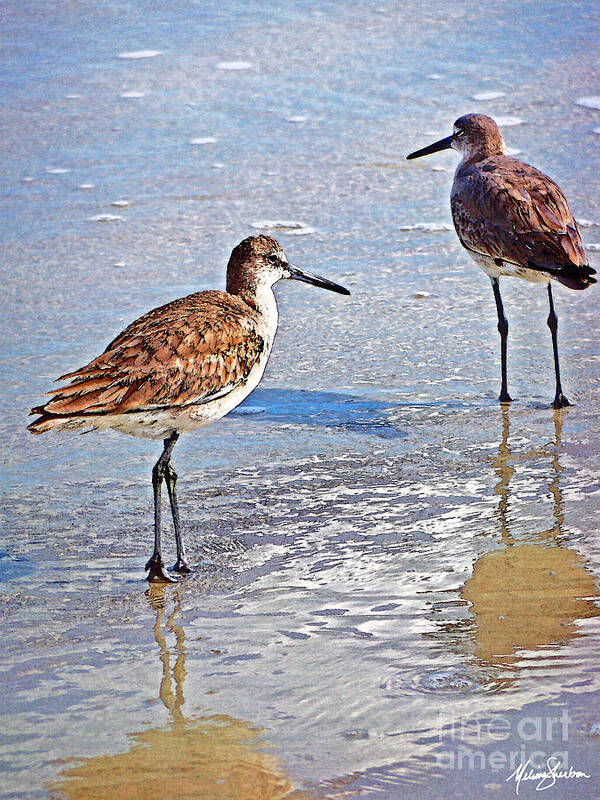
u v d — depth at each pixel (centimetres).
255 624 927
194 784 730
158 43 2636
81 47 2617
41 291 1677
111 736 782
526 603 944
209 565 1034
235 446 1287
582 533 1066
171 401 1033
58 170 2105
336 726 788
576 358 1499
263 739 776
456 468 1219
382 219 1928
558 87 2375
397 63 2506
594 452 1247
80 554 1058
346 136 2220
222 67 2512
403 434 1307
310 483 1193
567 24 2672
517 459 1236
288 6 2841
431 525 1095
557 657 862
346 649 884
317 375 1466
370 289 1700
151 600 975
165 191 2025
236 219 1919
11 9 2831
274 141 2211
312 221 1917
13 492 1178
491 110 2281
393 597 962
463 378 1453
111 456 1266
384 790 721
